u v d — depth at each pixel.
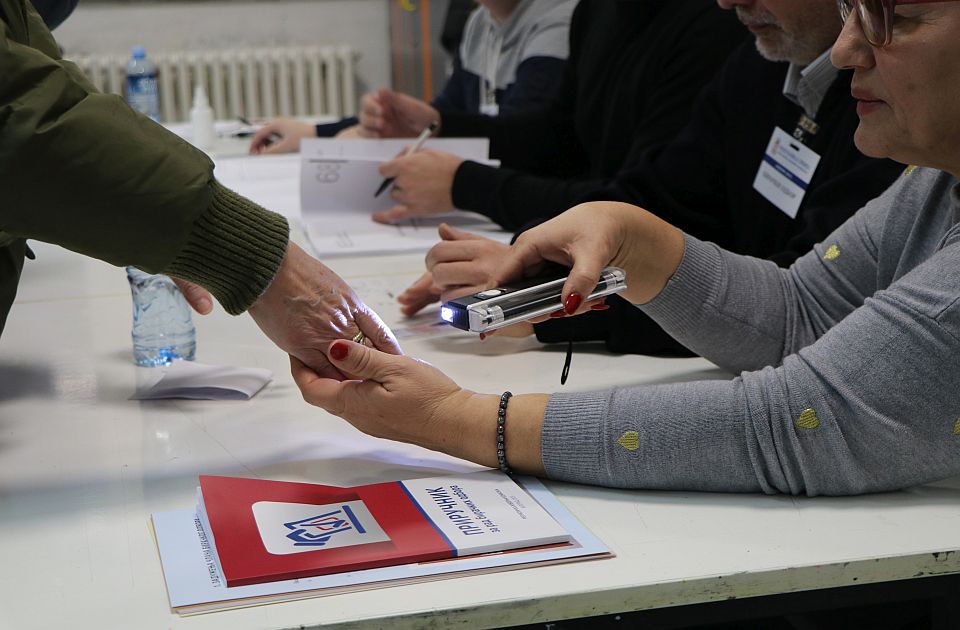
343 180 2.09
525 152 2.47
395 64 4.77
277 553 0.79
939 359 0.85
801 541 0.83
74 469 0.98
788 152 1.52
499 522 0.84
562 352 1.34
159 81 4.58
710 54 1.93
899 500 0.91
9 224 0.91
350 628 0.72
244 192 2.39
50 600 0.75
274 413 1.13
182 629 0.71
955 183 1.00
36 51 0.90
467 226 2.06
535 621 0.75
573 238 1.06
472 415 0.95
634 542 0.83
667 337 1.30
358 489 0.91
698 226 1.68
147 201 0.92
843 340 0.89
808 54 1.41
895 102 0.88
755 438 0.90
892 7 0.84
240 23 4.72
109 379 1.24
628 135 2.14
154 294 1.28
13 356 1.33
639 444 0.91
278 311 1.03
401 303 1.49
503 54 3.00
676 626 0.80
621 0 2.22
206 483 0.90
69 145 0.89
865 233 1.16
